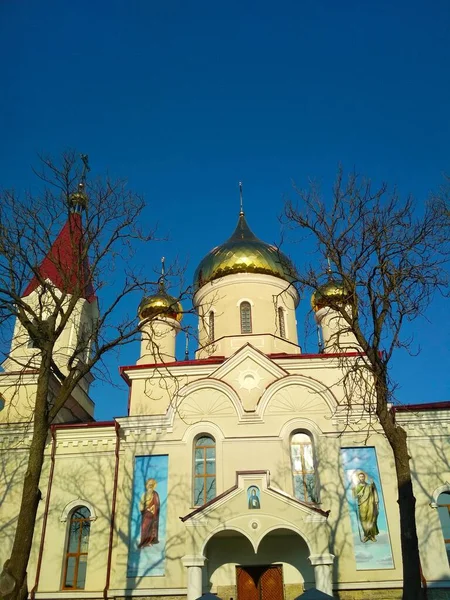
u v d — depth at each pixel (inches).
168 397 1015.6
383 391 628.4
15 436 1021.2
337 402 951.0
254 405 975.6
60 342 1152.2
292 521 802.8
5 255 652.1
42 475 1005.8
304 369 1019.3
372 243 671.8
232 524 807.1
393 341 638.5
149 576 860.0
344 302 684.1
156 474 936.3
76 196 746.8
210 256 1311.5
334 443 929.5
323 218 697.0
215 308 1242.6
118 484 975.6
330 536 861.2
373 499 886.4
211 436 964.6
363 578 832.3
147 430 971.9
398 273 645.9
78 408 1224.2
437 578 838.5
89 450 1021.2
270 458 923.4
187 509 899.4
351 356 991.6
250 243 1294.3
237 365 1010.1
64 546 948.0
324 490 894.4
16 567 503.8
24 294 1168.2
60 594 903.1
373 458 918.4
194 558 790.5
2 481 994.1
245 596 838.5
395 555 847.1
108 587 892.0
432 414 953.5
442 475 914.7
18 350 1129.4
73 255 705.6
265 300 1233.4
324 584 761.0
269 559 858.1
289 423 947.3
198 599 628.7
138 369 1045.2
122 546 887.1
